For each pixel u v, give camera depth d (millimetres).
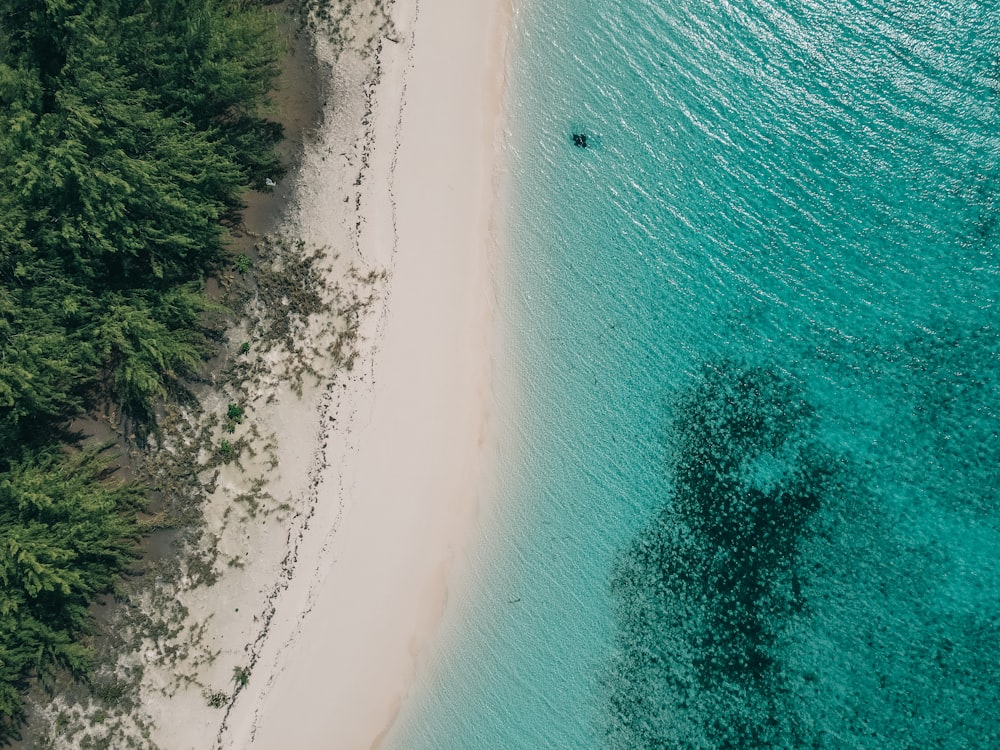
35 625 18531
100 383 19953
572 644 20672
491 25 21219
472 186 21109
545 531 20812
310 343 20484
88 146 17844
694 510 21078
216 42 18312
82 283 18531
